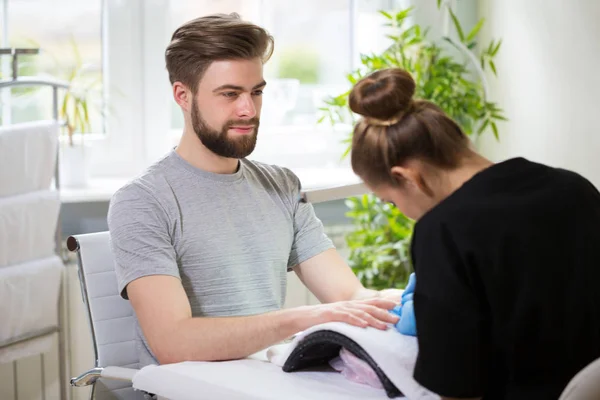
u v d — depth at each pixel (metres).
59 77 3.07
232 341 1.79
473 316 1.34
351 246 3.24
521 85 3.31
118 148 3.21
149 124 3.23
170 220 1.97
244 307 2.02
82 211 2.95
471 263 1.35
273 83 3.43
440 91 3.14
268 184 2.17
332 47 3.51
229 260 2.01
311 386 1.62
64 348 2.78
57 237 2.80
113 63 3.16
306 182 3.22
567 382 1.38
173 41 2.00
